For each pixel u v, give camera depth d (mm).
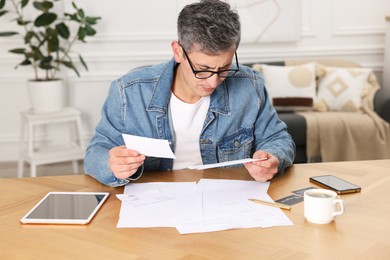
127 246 1131
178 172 1669
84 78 4234
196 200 1407
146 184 1547
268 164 1538
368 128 3686
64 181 1604
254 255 1082
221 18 1407
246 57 4391
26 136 4254
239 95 1792
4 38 4070
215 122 1768
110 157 1490
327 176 1586
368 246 1122
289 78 3979
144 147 1432
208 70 1466
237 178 1601
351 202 1390
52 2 3904
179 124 1756
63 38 4078
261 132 1841
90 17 3859
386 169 1685
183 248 1117
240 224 1238
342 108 3955
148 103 1729
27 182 1601
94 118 4316
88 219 1263
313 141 3658
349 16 4438
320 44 4465
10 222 1281
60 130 4293
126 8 4188
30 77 4168
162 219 1278
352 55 4500
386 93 3930
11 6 4027
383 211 1324
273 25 4328
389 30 4281
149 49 4277
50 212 1317
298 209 1337
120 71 4277
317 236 1174
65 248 1127
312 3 4387
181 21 1461
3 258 1083
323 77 4066
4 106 4203
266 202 1370
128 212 1327
